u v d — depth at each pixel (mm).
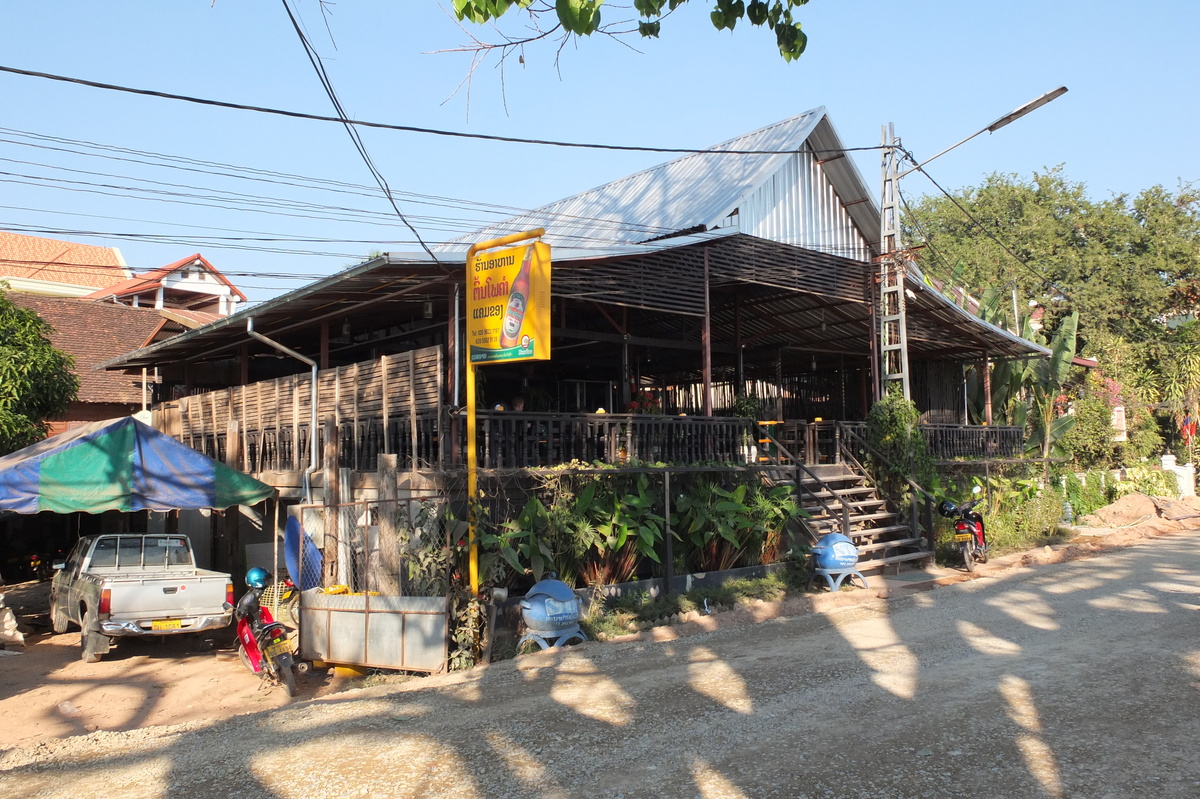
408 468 11367
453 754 5867
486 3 5836
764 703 6887
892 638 9273
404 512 9766
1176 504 22344
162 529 18984
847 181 17906
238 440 15523
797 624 10414
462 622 9039
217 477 12219
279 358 19594
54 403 15578
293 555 10820
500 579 9828
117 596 10516
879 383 17000
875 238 18734
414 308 13969
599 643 9680
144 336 26000
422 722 6695
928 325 19156
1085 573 13570
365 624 9242
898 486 15633
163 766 5836
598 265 12656
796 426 16438
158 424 19484
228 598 11336
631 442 12195
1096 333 34906
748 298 17797
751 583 12414
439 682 8289
